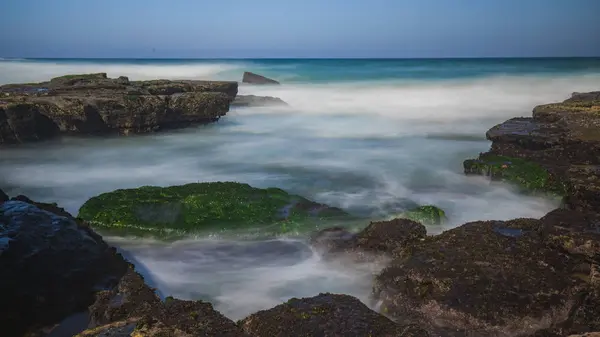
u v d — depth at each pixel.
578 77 36.81
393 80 38.97
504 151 13.94
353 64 72.25
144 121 18.72
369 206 10.87
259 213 9.17
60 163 14.87
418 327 4.78
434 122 22.94
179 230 8.76
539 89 31.41
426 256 6.71
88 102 17.69
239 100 27.62
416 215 9.63
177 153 16.28
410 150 17.06
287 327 4.90
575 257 6.61
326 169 14.31
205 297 7.03
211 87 24.16
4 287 5.78
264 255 8.27
